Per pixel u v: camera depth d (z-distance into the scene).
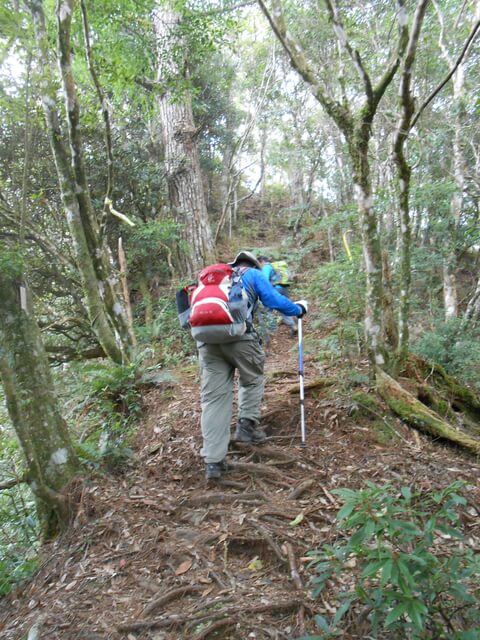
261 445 3.91
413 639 1.90
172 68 8.14
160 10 7.96
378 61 8.71
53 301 9.23
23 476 3.59
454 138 7.93
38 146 7.89
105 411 5.23
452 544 2.60
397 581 1.75
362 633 2.07
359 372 4.60
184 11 6.69
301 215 14.08
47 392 3.59
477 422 4.55
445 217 7.90
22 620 2.54
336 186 12.42
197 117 14.32
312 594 2.23
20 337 3.53
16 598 2.82
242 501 3.23
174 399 5.21
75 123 5.11
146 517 3.19
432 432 3.81
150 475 3.81
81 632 2.32
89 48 5.52
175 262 10.59
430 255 7.82
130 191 10.56
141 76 7.81
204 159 15.99
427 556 1.91
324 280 8.32
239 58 14.76
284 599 2.34
